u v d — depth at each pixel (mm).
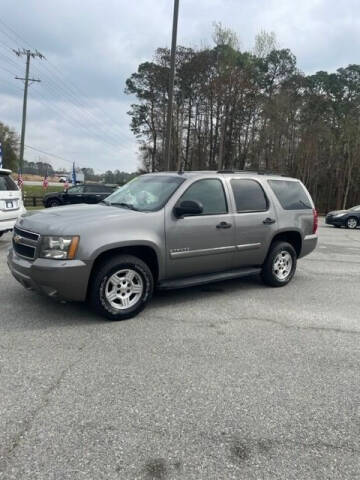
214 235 5227
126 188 5734
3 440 2369
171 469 2180
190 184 5109
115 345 3805
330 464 2264
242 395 2973
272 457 2307
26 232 4395
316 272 7680
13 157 58938
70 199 22812
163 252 4730
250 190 5832
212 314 4844
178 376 3229
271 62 41875
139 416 2658
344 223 19609
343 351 3848
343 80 45656
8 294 5309
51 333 4051
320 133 38281
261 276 6250
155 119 46500
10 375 3158
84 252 4117
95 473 2129
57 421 2570
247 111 40625
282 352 3779
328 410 2814
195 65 41125
